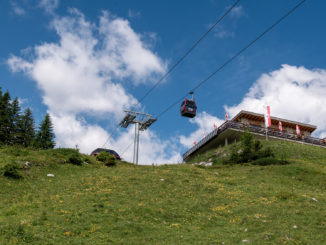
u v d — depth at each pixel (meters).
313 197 29.55
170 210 24.95
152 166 45.50
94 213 22.42
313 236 19.61
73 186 30.27
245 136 55.22
